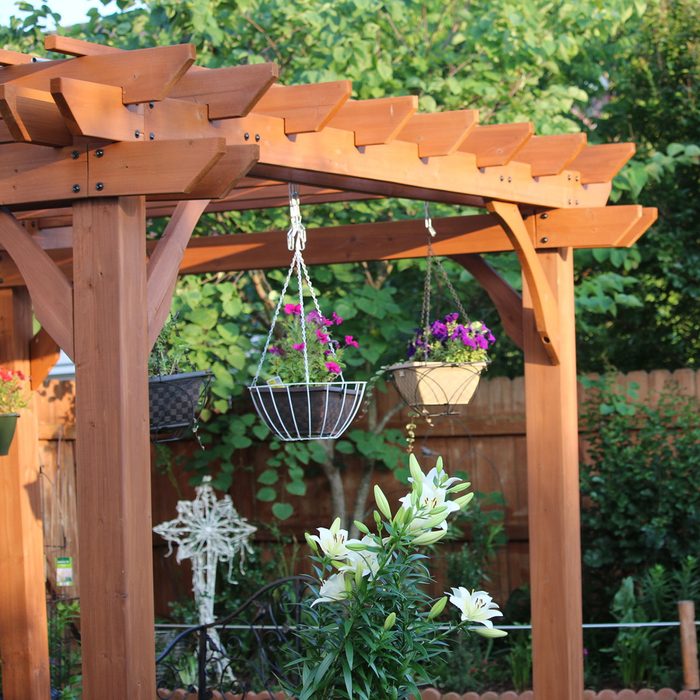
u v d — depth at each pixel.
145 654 3.31
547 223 5.21
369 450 7.56
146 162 3.20
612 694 6.24
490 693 6.35
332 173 3.97
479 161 4.59
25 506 5.52
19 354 5.57
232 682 6.63
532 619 5.21
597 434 7.44
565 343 5.25
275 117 3.77
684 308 8.95
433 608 3.39
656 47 9.12
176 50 3.13
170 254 3.70
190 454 7.92
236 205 5.75
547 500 5.21
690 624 6.24
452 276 8.37
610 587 7.22
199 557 7.21
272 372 4.75
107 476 3.27
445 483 3.46
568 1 7.88
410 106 3.95
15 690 5.50
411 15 7.97
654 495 7.00
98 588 3.27
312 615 3.43
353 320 7.57
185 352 6.29
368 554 3.35
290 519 7.98
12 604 5.50
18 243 3.47
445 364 5.12
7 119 3.12
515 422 7.68
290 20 7.49
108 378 3.28
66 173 3.31
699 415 7.21
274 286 8.23
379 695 3.30
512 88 8.22
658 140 9.21
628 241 5.21
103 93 3.15
